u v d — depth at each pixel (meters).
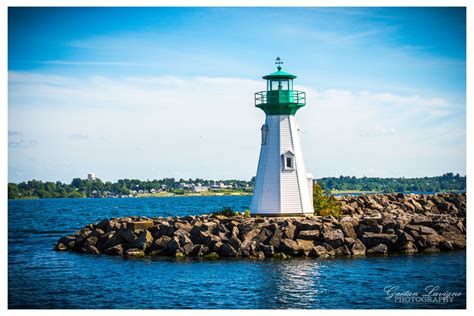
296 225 56.22
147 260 54.66
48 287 46.44
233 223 57.31
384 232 57.75
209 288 45.31
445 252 56.72
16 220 115.12
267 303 41.97
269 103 60.91
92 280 48.12
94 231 62.47
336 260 53.50
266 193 60.84
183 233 57.19
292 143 61.25
